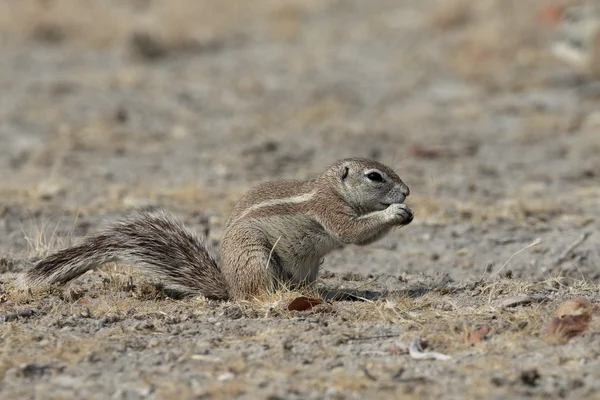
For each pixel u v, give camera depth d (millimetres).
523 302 12516
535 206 19234
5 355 10594
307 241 13312
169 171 23469
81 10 41000
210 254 13648
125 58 36469
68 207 19547
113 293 13367
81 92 31984
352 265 16000
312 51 36562
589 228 17828
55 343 11016
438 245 17047
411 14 41219
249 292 12891
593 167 23016
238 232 13047
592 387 9398
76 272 13406
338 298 13336
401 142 26203
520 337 10945
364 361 10336
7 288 13391
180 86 32719
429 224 18219
